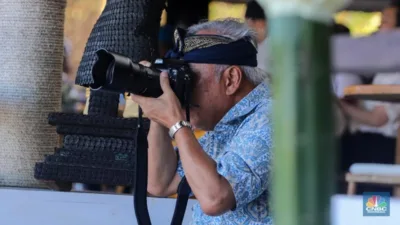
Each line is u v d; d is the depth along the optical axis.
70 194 9.00
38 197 9.08
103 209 8.93
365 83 8.57
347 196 7.36
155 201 8.73
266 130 6.38
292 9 1.85
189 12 12.27
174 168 7.83
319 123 1.85
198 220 7.08
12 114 9.93
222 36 6.86
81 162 8.98
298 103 1.85
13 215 9.10
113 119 8.90
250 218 6.50
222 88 6.85
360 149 9.14
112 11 8.80
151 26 8.85
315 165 1.85
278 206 1.89
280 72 1.86
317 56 1.85
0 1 10.02
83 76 8.84
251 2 8.99
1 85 9.98
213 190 6.13
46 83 10.02
